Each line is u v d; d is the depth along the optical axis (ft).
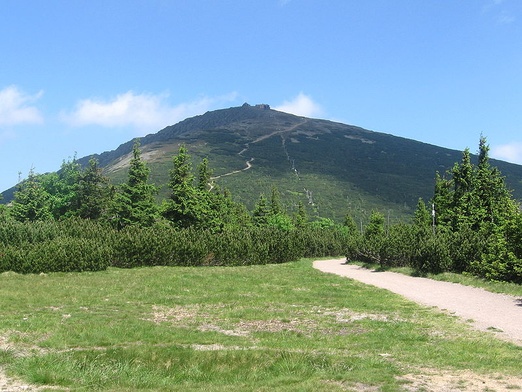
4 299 56.59
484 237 81.76
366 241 125.18
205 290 67.67
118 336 39.04
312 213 421.59
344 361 30.99
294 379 27.63
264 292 66.03
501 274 66.03
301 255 145.28
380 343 36.55
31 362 30.48
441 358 31.53
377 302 56.85
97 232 115.14
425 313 49.01
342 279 82.43
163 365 31.09
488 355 31.99
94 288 67.77
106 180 156.66
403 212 458.50
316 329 42.91
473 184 108.06
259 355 32.83
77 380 27.99
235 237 122.11
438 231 102.73
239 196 456.86
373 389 25.39
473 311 48.93
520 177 592.60
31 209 144.87
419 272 87.86
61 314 48.44
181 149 145.59
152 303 56.34
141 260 106.42
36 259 89.10
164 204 144.25
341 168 636.48
